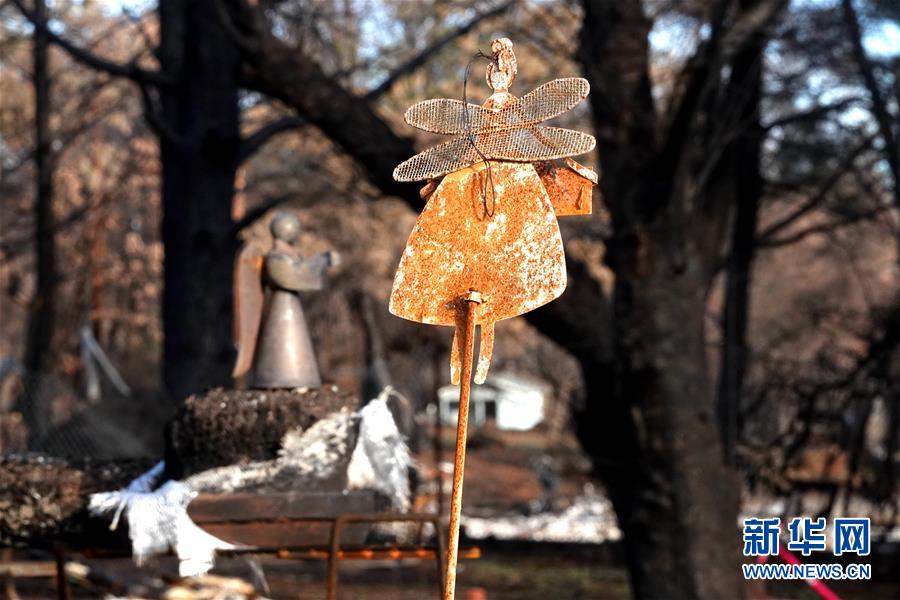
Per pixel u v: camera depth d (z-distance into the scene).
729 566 9.48
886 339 14.24
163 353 15.62
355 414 4.76
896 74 14.72
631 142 9.85
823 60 15.58
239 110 16.02
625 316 9.71
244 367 5.04
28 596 9.59
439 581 4.65
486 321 2.95
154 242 38.47
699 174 10.18
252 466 4.66
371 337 21.38
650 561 9.52
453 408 40.50
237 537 4.60
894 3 15.23
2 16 24.44
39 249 22.34
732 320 14.41
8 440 16.94
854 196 16.56
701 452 9.54
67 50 15.41
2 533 4.73
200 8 15.30
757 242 15.38
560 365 19.64
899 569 12.78
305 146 21.41
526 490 31.47
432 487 19.38
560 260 2.92
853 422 14.85
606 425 9.87
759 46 11.05
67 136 24.66
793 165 16.78
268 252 5.12
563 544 16.42
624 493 9.73
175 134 15.34
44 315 22.23
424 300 2.96
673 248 9.67
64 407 17.19
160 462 5.00
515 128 2.96
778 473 14.22
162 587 6.92
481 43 13.16
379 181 9.98
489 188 2.96
